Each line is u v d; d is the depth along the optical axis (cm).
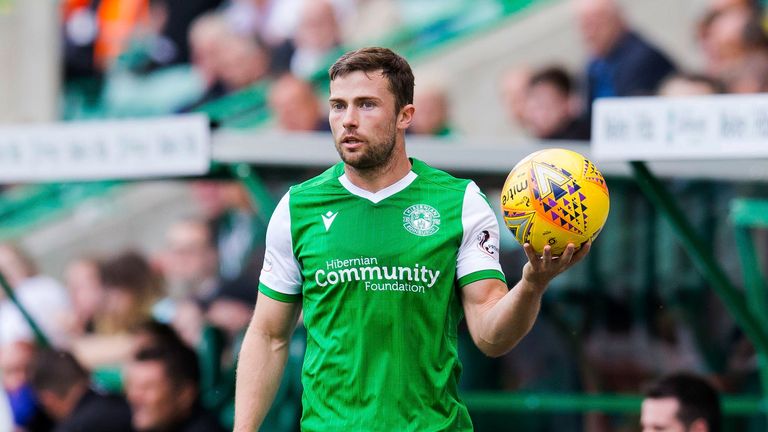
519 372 2342
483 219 1218
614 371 2345
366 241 1202
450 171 1853
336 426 1198
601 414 2303
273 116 3694
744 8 2958
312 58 3612
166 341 2123
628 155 1548
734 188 2314
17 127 1886
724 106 1492
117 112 4019
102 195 4088
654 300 2345
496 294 1195
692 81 2612
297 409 2116
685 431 1689
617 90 2953
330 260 1205
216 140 1852
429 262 1196
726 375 2311
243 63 3741
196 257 3269
